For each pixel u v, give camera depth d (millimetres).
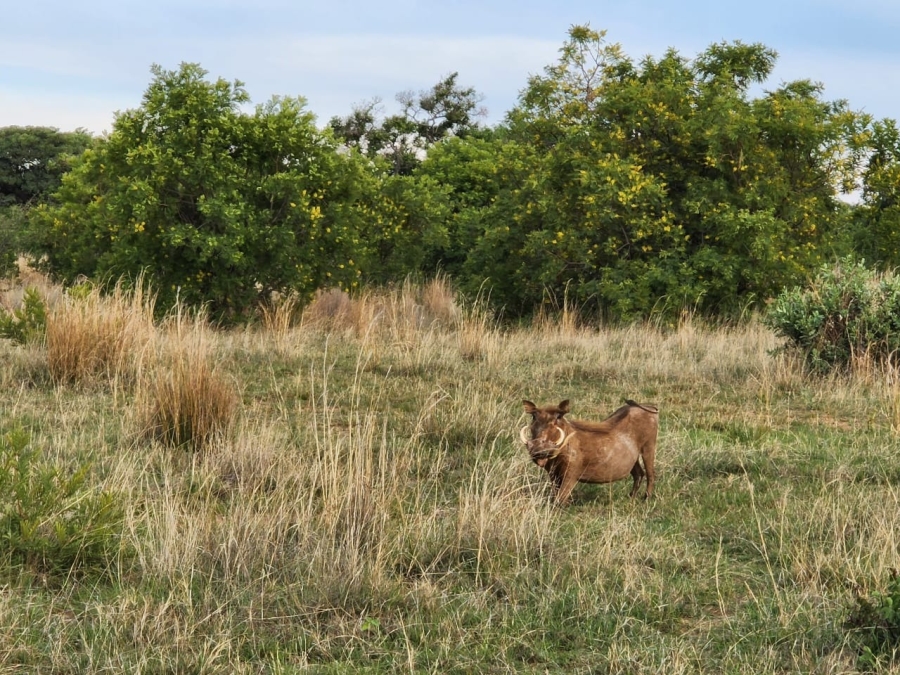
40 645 7832
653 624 8719
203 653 7672
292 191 28500
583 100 38875
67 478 11906
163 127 28516
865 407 18562
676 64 37812
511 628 8547
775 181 32344
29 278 39500
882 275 23219
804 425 17219
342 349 23188
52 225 38750
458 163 52688
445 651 8016
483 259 36062
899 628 8039
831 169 33562
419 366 21172
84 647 7789
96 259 35375
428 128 67000
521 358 23375
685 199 32562
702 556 10594
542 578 9648
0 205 74312
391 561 10016
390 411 17188
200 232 27484
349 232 30141
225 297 28297
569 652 8133
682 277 31109
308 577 9234
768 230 30859
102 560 9711
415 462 13820
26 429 14375
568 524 11453
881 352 20969
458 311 31547
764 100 34000
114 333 18672
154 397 15219
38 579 9289
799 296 22266
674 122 33969
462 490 12500
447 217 45031
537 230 34281
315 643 8125
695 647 8172
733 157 32688
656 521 11914
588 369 21859
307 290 29109
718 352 23781
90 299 19797
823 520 11164
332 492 10852
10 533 9492
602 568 9891
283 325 24906
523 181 35531
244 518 10203
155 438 14359
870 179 34312
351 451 11484
